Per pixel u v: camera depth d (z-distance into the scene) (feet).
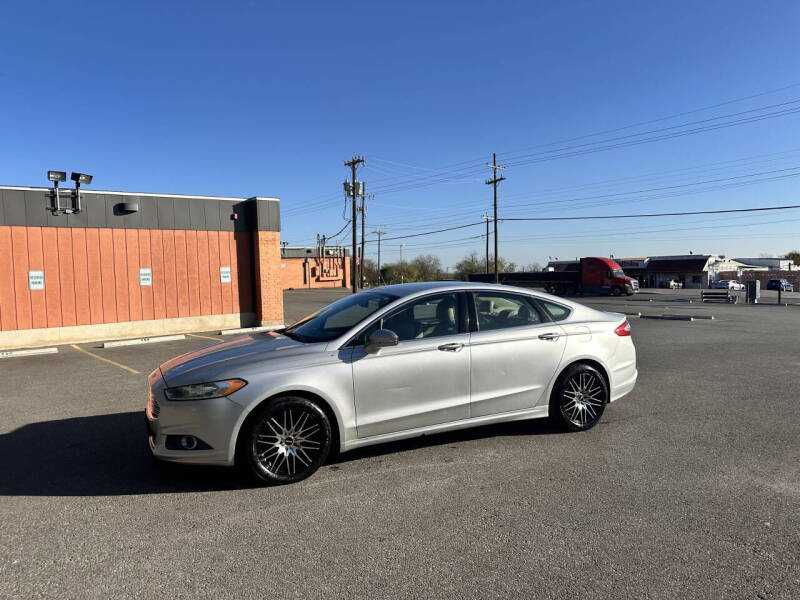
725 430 17.34
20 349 40.83
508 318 16.55
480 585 8.96
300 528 11.10
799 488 12.70
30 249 43.50
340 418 13.87
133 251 48.70
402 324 15.10
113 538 10.79
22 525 11.40
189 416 12.89
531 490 12.79
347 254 215.31
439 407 15.10
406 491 12.87
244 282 55.42
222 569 9.59
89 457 15.72
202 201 52.65
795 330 48.98
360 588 8.93
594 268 142.31
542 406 16.69
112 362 33.91
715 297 109.91
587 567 9.46
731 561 9.58
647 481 13.21
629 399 21.65
